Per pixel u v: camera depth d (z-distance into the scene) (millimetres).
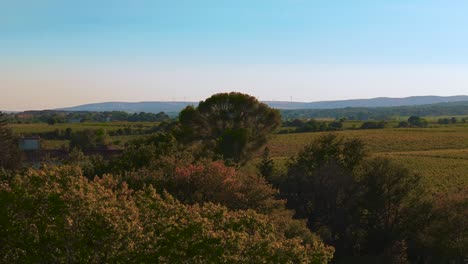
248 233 20250
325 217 53250
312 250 20016
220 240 17094
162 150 49750
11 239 17047
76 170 23031
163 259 17203
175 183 37656
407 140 129250
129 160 47156
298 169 58562
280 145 116125
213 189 37531
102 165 47156
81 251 16438
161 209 20547
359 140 60500
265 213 36594
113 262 16391
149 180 37781
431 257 45812
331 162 56094
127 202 19844
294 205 55375
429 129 160125
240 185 38125
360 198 51719
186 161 44094
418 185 51750
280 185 57656
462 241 43219
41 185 19703
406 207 49656
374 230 49594
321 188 54000
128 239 16594
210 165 39781
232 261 17109
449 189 64125
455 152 106438
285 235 34750
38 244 16906
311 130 151250
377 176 51156
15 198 17828
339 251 49125
